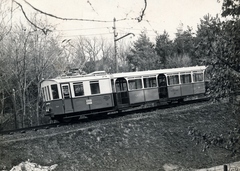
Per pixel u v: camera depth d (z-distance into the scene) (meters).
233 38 7.16
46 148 13.93
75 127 16.42
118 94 19.92
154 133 17.03
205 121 19.39
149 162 14.99
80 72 20.94
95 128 15.67
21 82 26.20
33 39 26.25
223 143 8.23
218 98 8.15
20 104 27.44
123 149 15.27
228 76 7.58
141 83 21.09
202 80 24.73
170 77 22.81
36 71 26.56
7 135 15.43
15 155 13.23
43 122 28.56
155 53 45.31
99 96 18.86
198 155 16.42
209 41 7.62
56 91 17.62
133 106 20.81
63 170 13.19
